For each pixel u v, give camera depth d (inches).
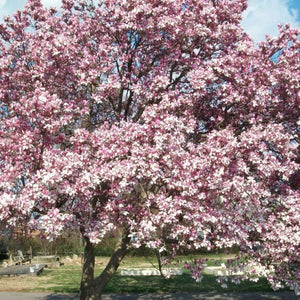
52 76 380.8
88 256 413.1
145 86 378.0
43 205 284.0
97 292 393.7
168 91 370.0
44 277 927.7
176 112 365.7
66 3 436.5
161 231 324.8
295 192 363.3
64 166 283.1
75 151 310.7
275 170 345.4
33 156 307.3
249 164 343.9
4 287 752.3
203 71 356.5
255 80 362.3
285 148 341.4
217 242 317.7
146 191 332.2
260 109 367.2
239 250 375.2
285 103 379.2
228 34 406.3
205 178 311.6
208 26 403.9
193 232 307.7
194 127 354.3
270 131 339.3
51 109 299.4
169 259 377.7
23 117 318.0
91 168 293.1
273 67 375.9
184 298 627.8
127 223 326.6
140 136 301.1
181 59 397.7
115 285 767.1
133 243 313.4
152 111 317.7
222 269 921.5
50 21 406.3
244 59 365.7
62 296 654.5
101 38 404.5
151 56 412.5
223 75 372.2
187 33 386.6
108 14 400.2
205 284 767.7
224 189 307.1
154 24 377.4
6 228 339.9
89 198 302.0
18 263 1277.1
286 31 397.4
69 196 303.4
